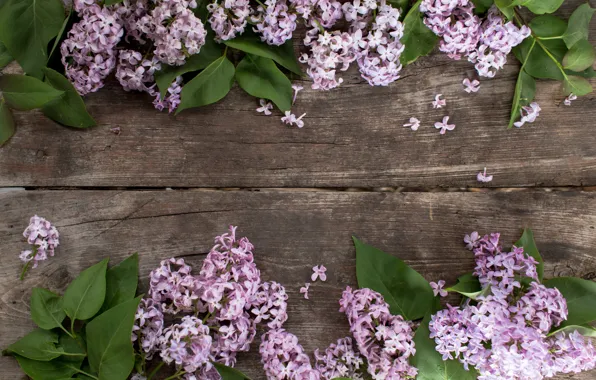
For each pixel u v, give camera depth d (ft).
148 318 2.44
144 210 2.56
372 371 2.43
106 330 2.34
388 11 2.45
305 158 2.59
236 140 2.58
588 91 2.55
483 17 2.52
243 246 2.49
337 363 2.52
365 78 2.53
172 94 2.50
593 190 2.62
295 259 2.57
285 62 2.50
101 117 2.56
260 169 2.59
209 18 2.44
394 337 2.41
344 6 2.45
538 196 2.61
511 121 2.56
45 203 2.55
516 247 2.51
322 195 2.59
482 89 2.60
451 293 2.57
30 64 2.43
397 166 2.60
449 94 2.60
